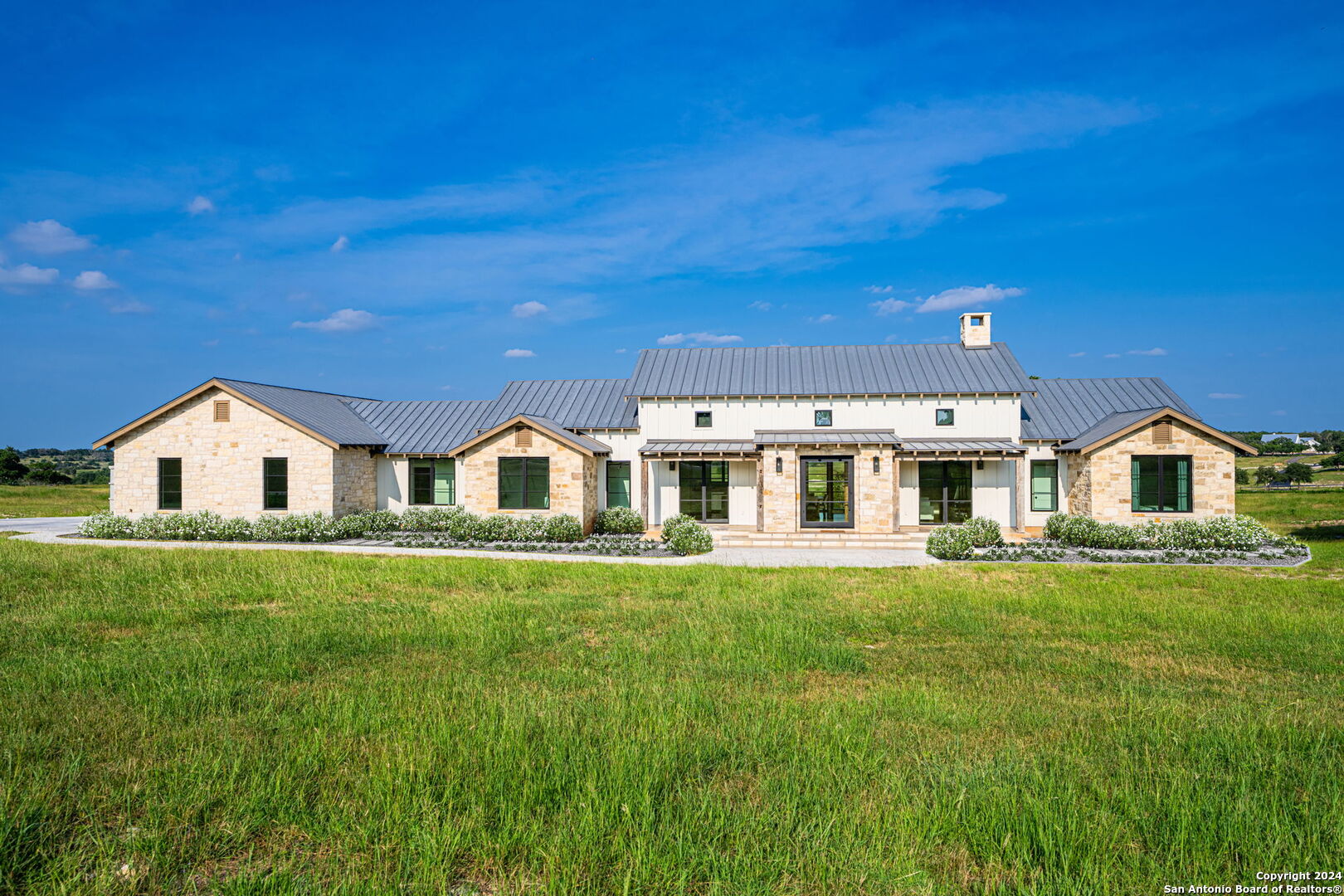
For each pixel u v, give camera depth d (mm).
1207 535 19734
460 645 9516
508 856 4559
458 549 20469
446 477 26797
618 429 25500
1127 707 7180
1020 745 6238
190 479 24516
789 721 6684
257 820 4828
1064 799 5086
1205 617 10984
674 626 10539
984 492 23844
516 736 6102
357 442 25047
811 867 4383
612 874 4332
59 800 5145
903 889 4223
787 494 22562
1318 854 4527
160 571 15125
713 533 22297
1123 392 26500
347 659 8938
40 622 10594
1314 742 6262
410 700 7250
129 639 9750
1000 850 4586
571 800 5156
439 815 4902
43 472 58281
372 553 19203
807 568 16391
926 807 5094
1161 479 21828
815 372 26000
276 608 11945
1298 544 19641
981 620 11047
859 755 5895
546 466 23391
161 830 4723
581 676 8180
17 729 6340
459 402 29359
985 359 26031
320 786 5395
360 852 4566
